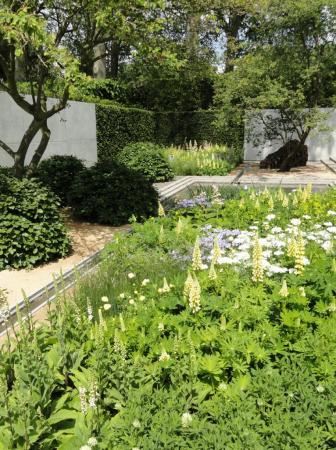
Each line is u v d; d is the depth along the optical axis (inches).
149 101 911.0
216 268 180.5
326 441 92.4
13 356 125.1
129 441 90.1
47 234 248.8
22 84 459.5
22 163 315.9
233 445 86.4
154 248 239.0
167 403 100.7
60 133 520.1
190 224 278.8
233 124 820.6
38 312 190.2
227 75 743.7
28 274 230.1
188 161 681.0
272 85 612.7
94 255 258.2
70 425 108.0
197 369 110.4
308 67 634.8
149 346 126.4
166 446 87.7
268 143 872.9
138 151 578.6
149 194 362.3
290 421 93.0
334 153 853.2
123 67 964.6
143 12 291.3
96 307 160.4
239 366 112.0
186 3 349.4
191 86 886.4
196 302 133.3
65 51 236.7
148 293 163.0
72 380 118.5
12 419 98.0
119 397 107.0
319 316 140.9
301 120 663.1
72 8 279.9
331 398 98.6
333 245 206.2
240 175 638.5
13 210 245.1
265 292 155.9
